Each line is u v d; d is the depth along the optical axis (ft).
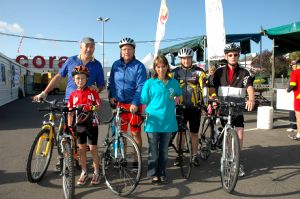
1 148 21.12
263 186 13.98
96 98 14.07
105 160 13.83
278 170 16.26
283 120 33.01
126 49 15.42
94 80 15.65
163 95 13.70
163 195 13.00
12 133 27.20
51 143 14.56
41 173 14.44
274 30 30.32
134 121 15.76
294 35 32.55
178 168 16.53
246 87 15.01
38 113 43.65
